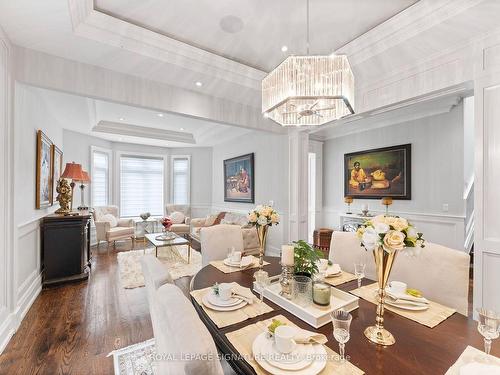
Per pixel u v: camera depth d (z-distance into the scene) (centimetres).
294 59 182
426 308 127
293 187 429
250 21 224
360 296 143
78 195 535
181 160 746
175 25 229
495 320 87
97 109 455
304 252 143
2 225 210
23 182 261
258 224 183
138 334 219
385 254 109
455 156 386
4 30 204
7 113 215
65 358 187
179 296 82
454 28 200
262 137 516
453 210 387
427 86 242
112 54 242
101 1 199
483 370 80
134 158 689
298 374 81
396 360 89
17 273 230
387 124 472
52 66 241
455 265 142
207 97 343
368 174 500
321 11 209
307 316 115
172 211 692
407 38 216
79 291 309
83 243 350
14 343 205
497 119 198
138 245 561
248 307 129
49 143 363
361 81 294
